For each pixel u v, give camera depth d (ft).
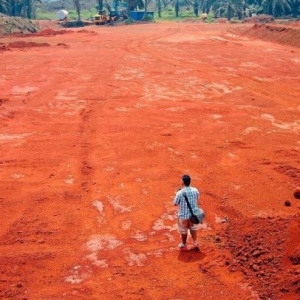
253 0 394.52
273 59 125.49
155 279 27.91
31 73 104.42
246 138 56.44
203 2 413.18
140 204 38.37
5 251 31.37
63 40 186.50
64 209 37.60
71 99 78.79
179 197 29.81
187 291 26.63
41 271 28.99
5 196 40.40
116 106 73.77
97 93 83.05
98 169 46.55
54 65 116.26
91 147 53.62
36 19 357.61
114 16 315.78
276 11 334.44
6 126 63.10
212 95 81.76
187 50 147.84
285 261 27.22
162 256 30.45
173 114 68.54
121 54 138.21
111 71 106.32
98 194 40.55
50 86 89.97
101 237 33.14
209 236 32.78
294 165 47.03
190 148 52.75
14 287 27.30
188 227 30.32
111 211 37.17
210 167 46.83
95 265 29.58
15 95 82.12
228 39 189.88
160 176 44.47
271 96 80.94
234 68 110.32
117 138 56.90
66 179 44.16
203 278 27.86
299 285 24.88
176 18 378.94
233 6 349.41
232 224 34.17
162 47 157.38
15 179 44.29
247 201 38.34
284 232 29.58
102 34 219.61
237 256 29.73
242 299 25.61
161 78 97.76
